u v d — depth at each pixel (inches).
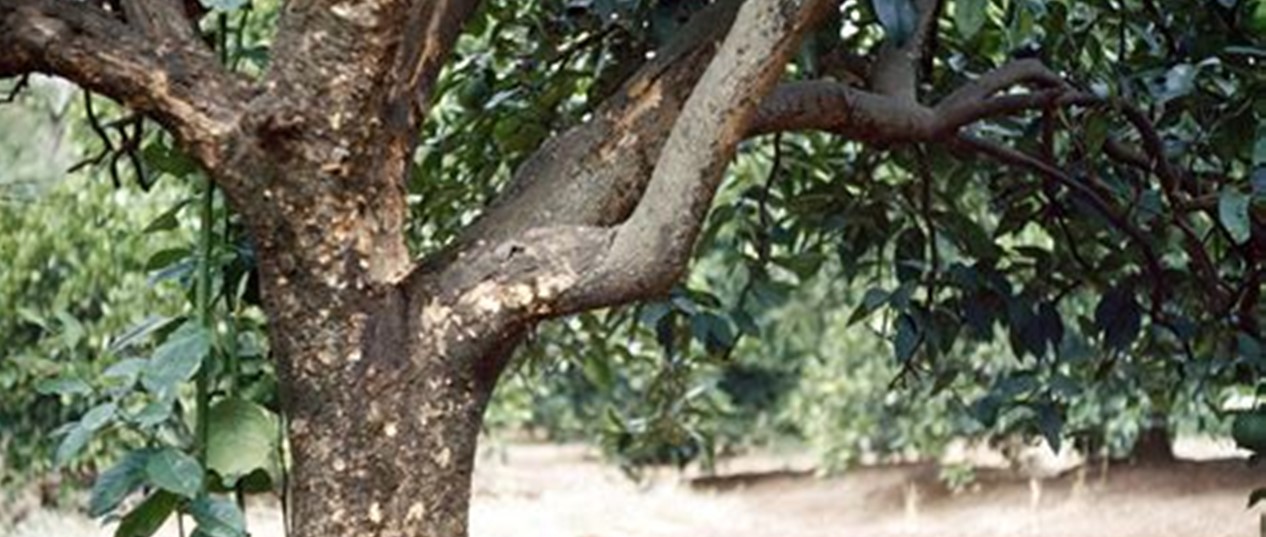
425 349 78.4
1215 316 122.6
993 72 106.1
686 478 474.6
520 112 125.9
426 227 155.6
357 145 76.4
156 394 81.6
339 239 77.1
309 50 75.6
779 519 410.6
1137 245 124.3
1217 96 115.3
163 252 89.9
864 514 404.8
